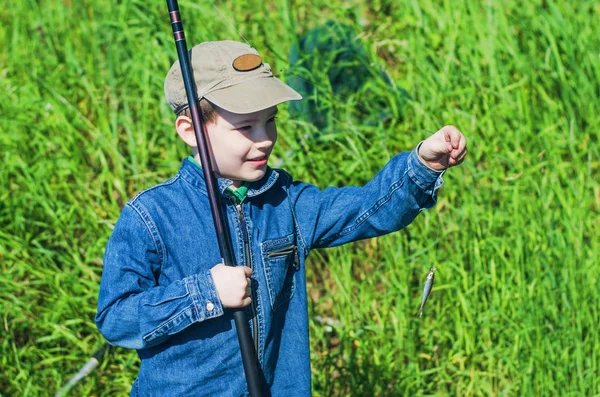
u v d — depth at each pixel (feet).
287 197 9.69
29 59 19.88
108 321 8.97
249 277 8.86
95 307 15.15
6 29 21.13
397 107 16.99
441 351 14.42
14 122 17.66
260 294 9.23
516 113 16.62
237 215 9.27
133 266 8.96
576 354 13.41
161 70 18.28
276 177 9.54
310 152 16.03
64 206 16.47
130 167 17.06
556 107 16.72
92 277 15.37
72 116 18.01
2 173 16.93
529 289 13.89
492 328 14.23
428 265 14.66
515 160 15.74
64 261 15.51
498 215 14.97
